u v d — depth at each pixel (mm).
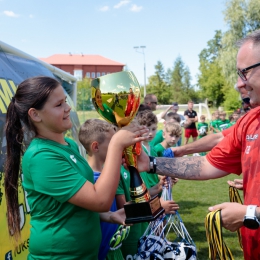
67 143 1812
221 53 30406
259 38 1614
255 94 1658
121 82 1679
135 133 1622
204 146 2664
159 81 81062
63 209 1622
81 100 10867
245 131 1817
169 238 4324
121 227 2092
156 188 2934
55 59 82125
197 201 6832
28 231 2504
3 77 2520
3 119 2285
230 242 4637
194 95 84062
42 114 1637
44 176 1566
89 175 1766
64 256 1631
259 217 1411
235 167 1983
